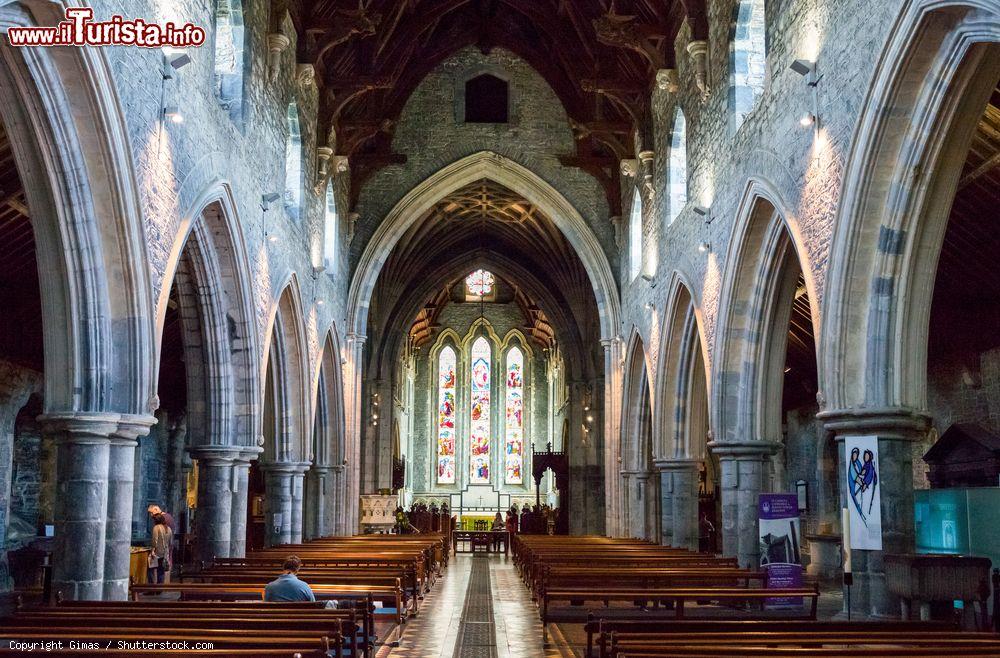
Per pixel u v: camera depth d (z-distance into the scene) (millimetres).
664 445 25734
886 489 12766
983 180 16359
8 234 17859
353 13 24312
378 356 43281
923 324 12906
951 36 11258
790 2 15898
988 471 16844
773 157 16531
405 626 16406
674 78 24250
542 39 31828
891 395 12867
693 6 21562
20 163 11953
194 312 18844
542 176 33188
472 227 42938
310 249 26297
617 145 30203
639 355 30500
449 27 31953
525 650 13930
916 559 11633
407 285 43969
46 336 12547
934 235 12734
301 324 24922
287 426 24875
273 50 21266
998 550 13898
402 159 32688
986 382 19672
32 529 22891
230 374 19188
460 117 33469
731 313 19156
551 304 43812
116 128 12188
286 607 9984
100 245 12609
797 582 15883
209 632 7816
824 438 27203
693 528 24766
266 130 20969
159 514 18531
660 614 15320
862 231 13047
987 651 7184
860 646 7832
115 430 12820
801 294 23984
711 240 20672
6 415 20859
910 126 12219
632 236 30672
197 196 15758
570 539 28000
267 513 24734
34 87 11258
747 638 8117
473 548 40844
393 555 19359
